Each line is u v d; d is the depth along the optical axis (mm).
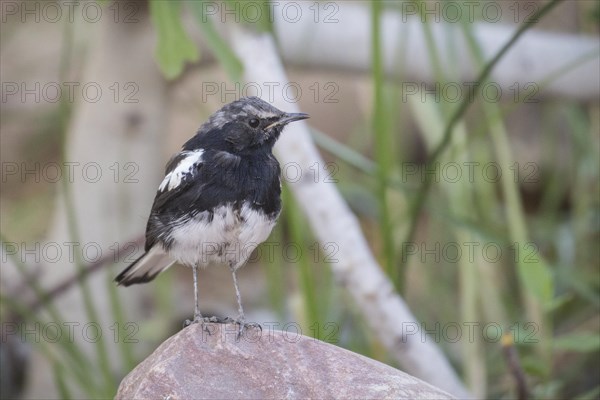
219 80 15305
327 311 11852
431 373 10453
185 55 8164
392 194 13500
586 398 11234
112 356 12664
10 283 12883
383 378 7344
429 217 16297
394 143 12297
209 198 8836
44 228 16984
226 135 9164
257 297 15883
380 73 10258
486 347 13219
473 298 11609
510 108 11312
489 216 13156
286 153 10164
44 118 19156
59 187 13109
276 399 7172
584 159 14461
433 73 12727
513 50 12969
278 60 10367
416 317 14695
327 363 7418
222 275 16906
